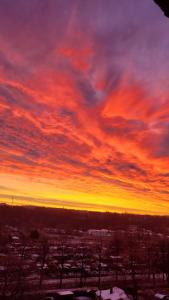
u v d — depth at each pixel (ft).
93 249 401.70
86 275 239.50
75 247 412.16
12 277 158.71
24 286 148.87
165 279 248.73
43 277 214.28
